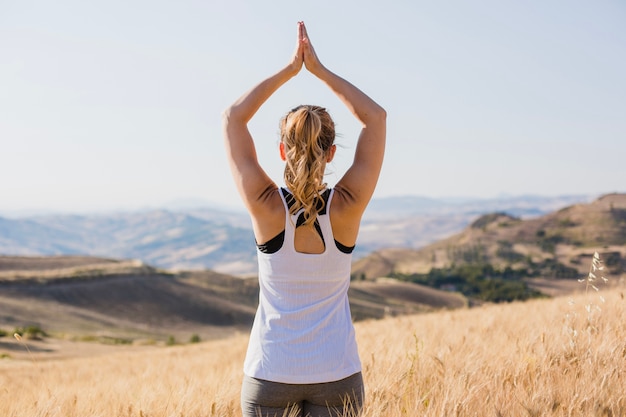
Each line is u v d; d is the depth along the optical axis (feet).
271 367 8.13
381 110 8.64
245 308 453.99
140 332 351.67
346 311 8.61
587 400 10.30
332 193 8.26
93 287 417.49
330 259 8.23
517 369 12.66
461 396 10.94
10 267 525.75
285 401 8.14
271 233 8.20
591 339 14.35
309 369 8.05
